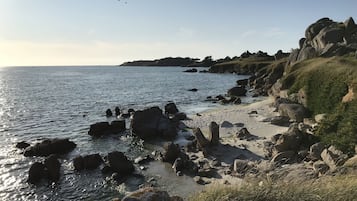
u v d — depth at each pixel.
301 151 27.02
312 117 39.72
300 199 9.89
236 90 80.56
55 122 51.62
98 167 29.12
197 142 32.69
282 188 10.49
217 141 32.47
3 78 185.25
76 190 24.86
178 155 30.11
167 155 30.08
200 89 102.25
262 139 34.47
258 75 109.44
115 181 26.09
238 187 10.99
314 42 92.75
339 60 49.22
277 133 36.25
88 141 39.12
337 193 10.05
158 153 32.75
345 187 10.49
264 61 171.88
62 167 29.50
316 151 25.78
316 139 29.12
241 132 36.31
